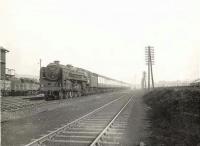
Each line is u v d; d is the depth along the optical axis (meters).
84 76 48.03
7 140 9.37
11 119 15.30
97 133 10.74
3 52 39.09
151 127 12.69
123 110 21.86
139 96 51.28
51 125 13.16
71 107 24.03
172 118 13.54
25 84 45.66
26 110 20.47
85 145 8.51
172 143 9.02
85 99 36.78
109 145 8.70
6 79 40.72
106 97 44.59
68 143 8.79
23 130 11.58
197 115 11.29
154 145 8.85
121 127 12.66
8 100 28.23
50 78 34.44
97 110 20.86
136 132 11.29
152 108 22.48
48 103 27.12
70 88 38.75
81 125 13.11
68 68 38.72
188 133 9.59
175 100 15.38
